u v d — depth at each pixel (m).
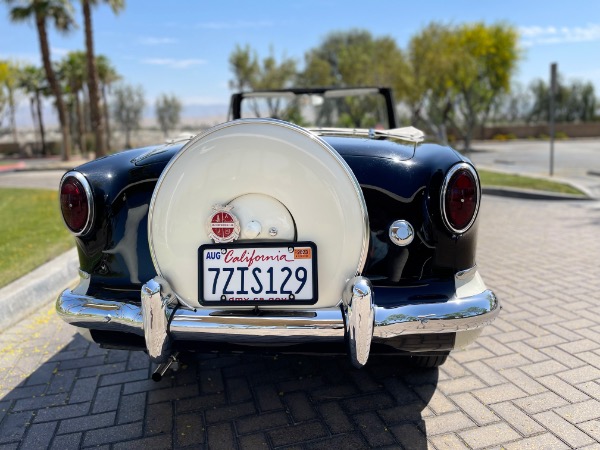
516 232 5.97
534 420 2.19
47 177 16.00
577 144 28.08
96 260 2.12
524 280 4.11
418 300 1.94
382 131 2.64
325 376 2.62
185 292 1.88
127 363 2.82
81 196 2.05
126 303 1.99
